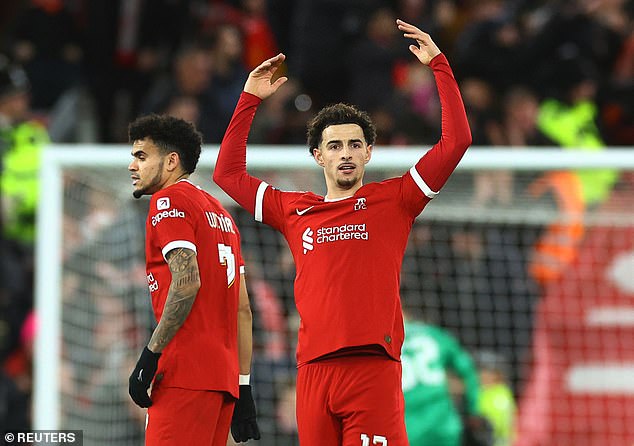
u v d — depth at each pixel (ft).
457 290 109.91
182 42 153.07
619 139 142.61
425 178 64.44
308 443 63.67
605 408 109.91
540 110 139.33
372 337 62.23
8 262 122.72
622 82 143.23
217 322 63.57
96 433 101.91
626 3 160.25
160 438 61.82
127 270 104.99
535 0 153.48
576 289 110.83
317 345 63.00
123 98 151.74
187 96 135.64
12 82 136.67
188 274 61.46
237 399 65.10
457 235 110.52
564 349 110.32
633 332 110.22
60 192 99.25
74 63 147.74
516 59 142.00
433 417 97.40
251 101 69.15
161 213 62.95
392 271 63.82
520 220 107.96
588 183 106.22
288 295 107.96
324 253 63.87
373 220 64.23
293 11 157.38
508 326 110.22
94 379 102.53
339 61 144.25
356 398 62.39
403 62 141.18
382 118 132.77
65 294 103.19
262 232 108.88
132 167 65.82
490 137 132.67
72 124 139.64
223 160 68.74
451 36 149.69
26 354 120.06
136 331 104.06
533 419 109.50
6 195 126.82
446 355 100.07
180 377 62.03
